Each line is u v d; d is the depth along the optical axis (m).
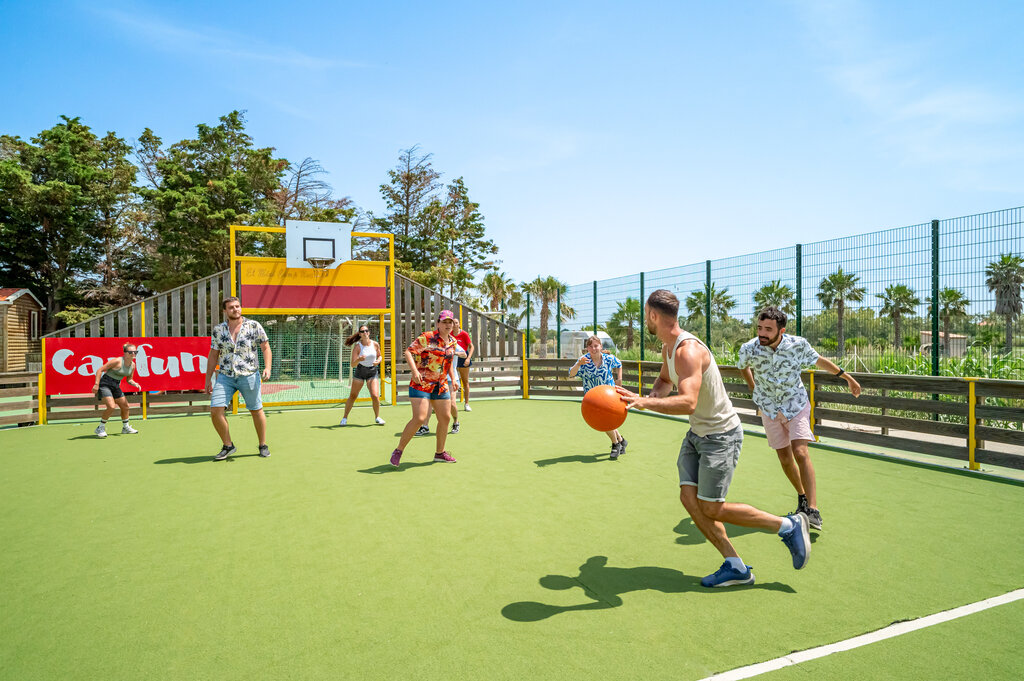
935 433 7.30
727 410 3.46
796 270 10.28
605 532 4.57
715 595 3.39
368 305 13.78
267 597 3.40
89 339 11.64
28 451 8.22
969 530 4.61
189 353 12.28
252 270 13.07
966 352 8.03
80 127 38.62
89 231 37.09
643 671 2.58
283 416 11.98
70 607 3.29
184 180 34.47
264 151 36.41
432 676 2.55
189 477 6.51
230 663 2.69
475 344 15.63
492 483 6.20
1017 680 2.51
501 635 2.92
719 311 11.91
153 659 2.73
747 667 2.61
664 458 7.57
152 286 35.19
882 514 5.06
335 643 2.86
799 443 4.62
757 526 3.43
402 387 15.17
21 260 35.59
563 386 15.70
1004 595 3.39
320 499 5.57
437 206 45.12
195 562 3.97
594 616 3.12
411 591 3.47
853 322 9.41
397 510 5.20
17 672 2.62
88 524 4.83
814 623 3.04
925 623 3.04
